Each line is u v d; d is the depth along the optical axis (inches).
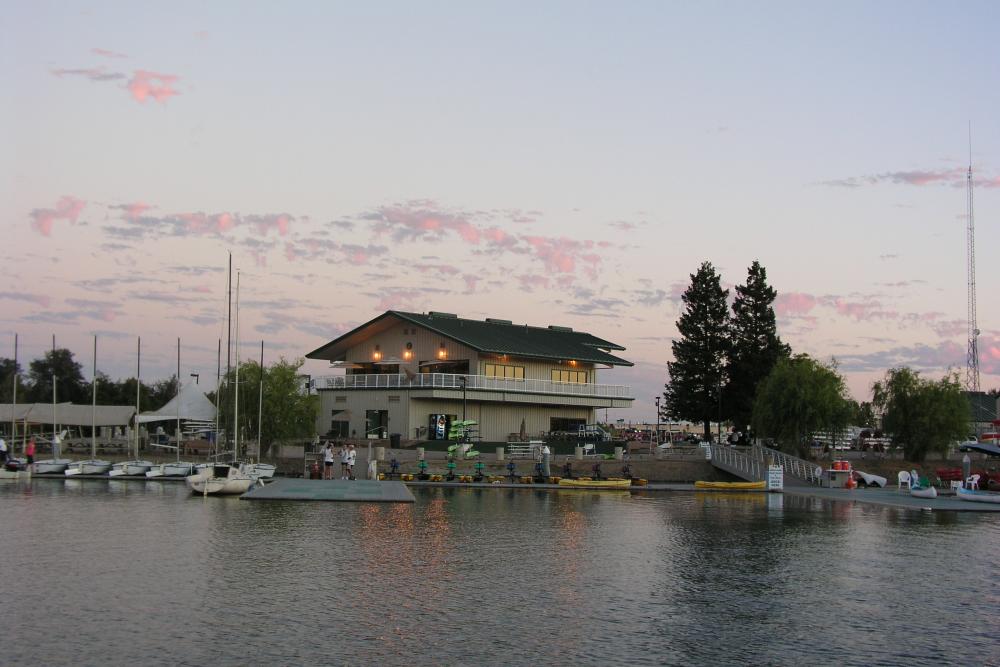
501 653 768.9
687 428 5093.5
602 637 829.8
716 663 758.5
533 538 1450.5
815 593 1052.5
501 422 3740.2
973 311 4953.3
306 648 767.7
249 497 1968.5
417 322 3641.7
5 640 776.9
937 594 1061.8
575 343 4215.1
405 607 925.2
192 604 916.6
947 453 3528.5
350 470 2657.5
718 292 4232.3
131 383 5615.2
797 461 3048.7
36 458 3083.2
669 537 1520.7
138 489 2268.7
